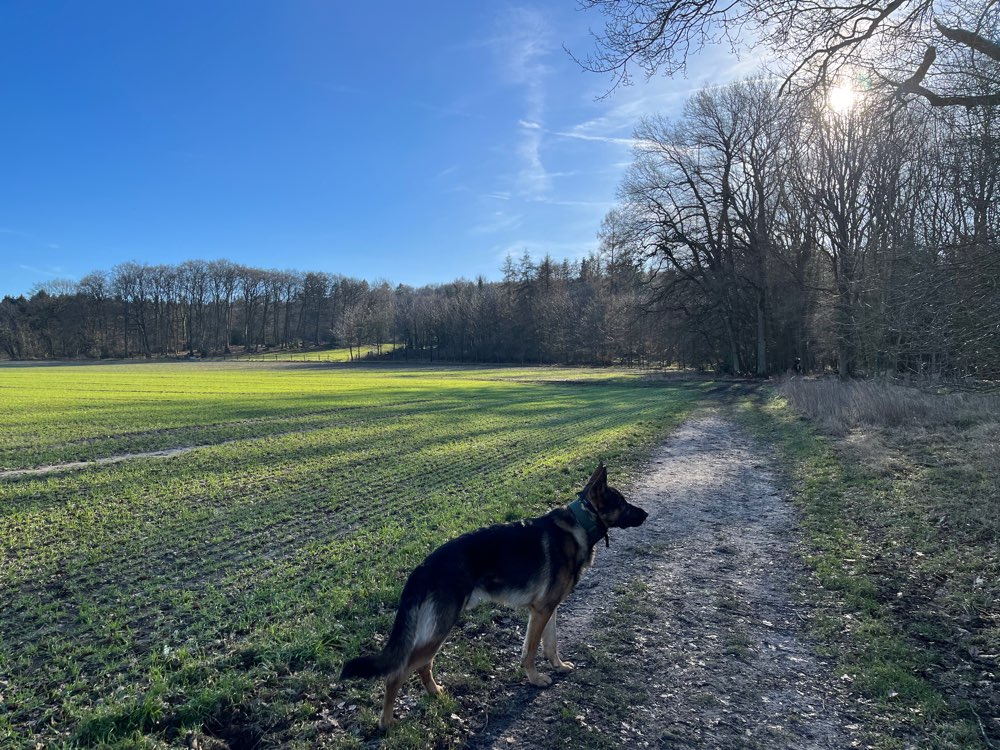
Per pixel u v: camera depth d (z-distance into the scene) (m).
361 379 60.97
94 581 7.21
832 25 7.75
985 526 7.82
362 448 17.83
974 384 15.56
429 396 38.56
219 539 8.83
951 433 14.68
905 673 4.86
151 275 121.38
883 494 10.23
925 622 5.75
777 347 46.09
